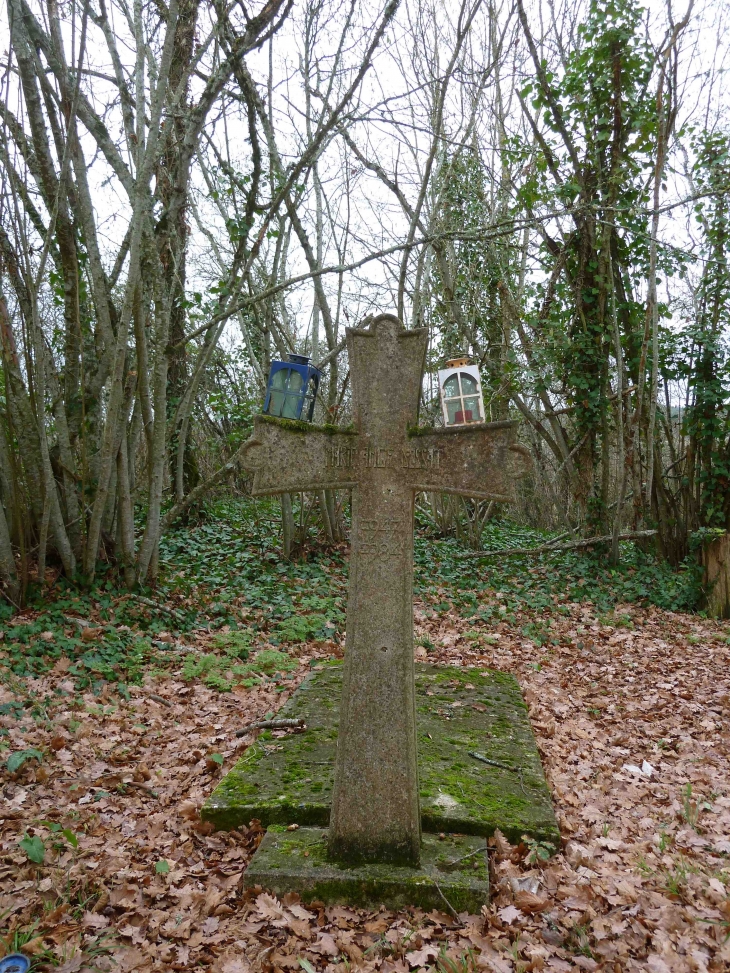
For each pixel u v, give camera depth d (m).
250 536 12.26
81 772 4.36
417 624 8.67
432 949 2.94
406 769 3.29
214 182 10.95
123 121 7.98
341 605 9.02
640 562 11.60
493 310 13.42
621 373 10.92
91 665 6.09
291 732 4.79
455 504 13.89
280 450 3.26
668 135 10.56
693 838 3.93
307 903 3.19
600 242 11.27
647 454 12.09
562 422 16.00
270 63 10.95
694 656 7.93
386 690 3.28
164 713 5.44
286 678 6.43
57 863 3.42
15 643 6.29
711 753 5.21
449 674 6.30
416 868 3.28
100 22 7.40
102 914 3.14
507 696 5.78
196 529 12.29
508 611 9.44
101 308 8.06
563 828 3.90
